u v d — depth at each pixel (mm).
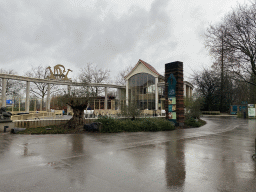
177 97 14227
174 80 14438
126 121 12164
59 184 3549
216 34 15148
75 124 11914
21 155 5629
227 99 42281
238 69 14914
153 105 28953
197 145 7340
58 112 24516
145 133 10516
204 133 10781
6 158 5289
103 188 3395
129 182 3688
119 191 3277
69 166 4637
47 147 6773
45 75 39500
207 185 3559
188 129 12742
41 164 4770
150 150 6434
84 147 6816
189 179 3859
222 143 7785
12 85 33188
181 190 3336
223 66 15586
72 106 12203
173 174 4148
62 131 10867
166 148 6766
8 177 3877
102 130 10766
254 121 20625
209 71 38938
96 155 5715
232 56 14578
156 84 28844
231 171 4348
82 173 4156
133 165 4777
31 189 3320
